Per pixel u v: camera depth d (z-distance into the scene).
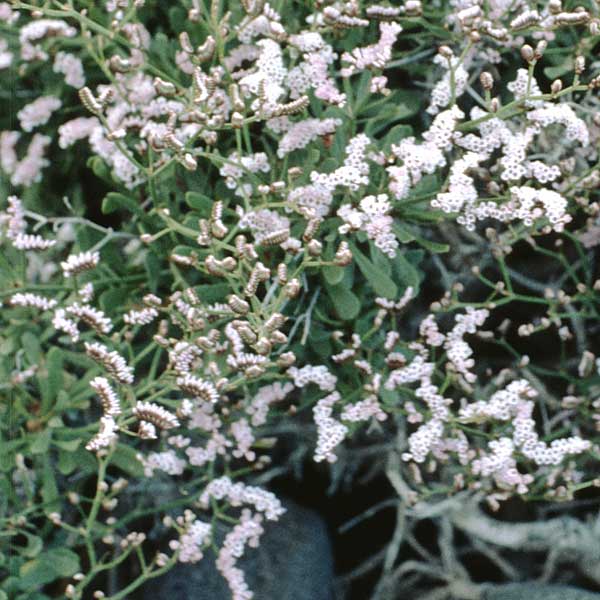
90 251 0.63
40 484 0.69
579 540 0.72
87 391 0.67
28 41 0.68
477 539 0.74
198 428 0.68
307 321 0.65
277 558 0.71
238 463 0.73
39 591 0.70
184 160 0.61
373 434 0.72
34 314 0.67
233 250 0.60
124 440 0.70
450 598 0.73
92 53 0.65
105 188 0.72
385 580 0.74
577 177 0.68
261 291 0.65
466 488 0.72
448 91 0.64
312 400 0.67
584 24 0.65
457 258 0.72
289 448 0.74
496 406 0.65
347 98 0.65
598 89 0.69
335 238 0.65
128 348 0.65
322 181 0.62
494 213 0.63
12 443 0.65
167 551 0.71
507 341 0.74
